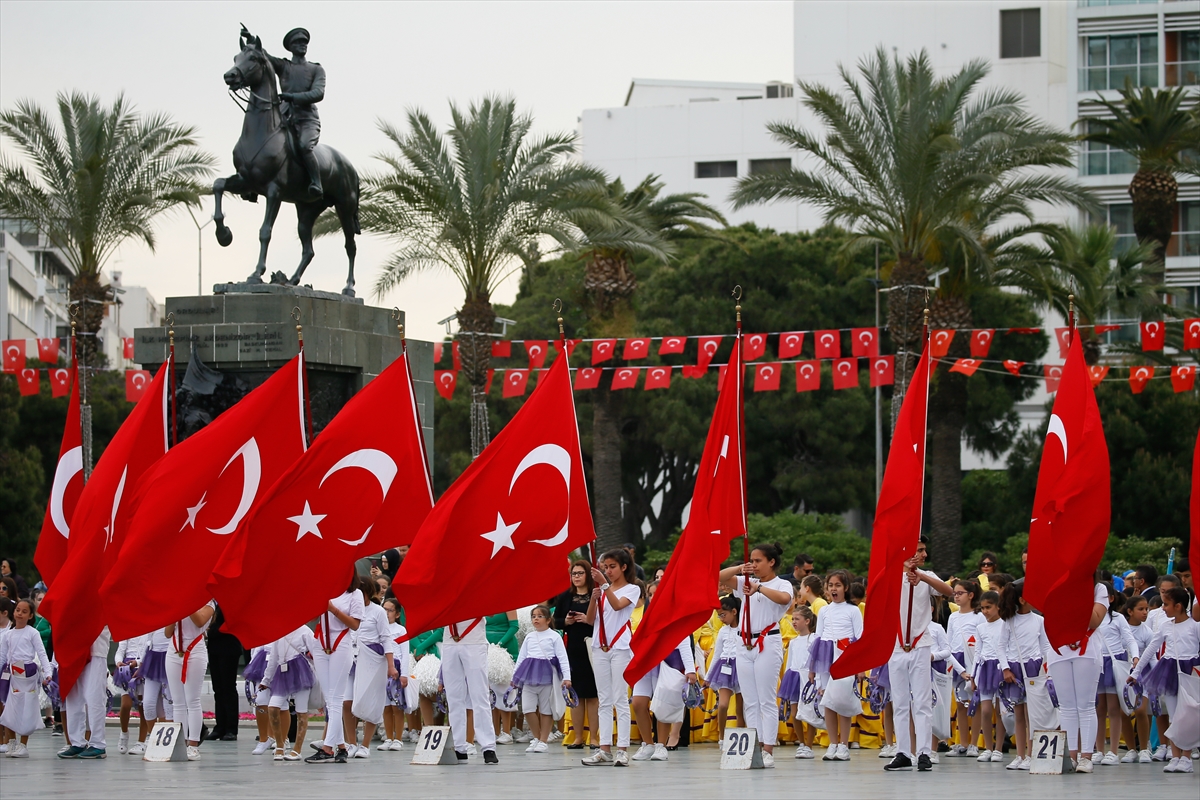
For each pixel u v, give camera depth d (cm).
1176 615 1770
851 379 3881
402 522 1722
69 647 1784
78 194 4162
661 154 8681
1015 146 3875
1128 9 6831
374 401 1720
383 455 1716
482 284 4072
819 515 5375
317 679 1898
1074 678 1695
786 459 6006
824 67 8200
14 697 1903
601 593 1755
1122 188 6769
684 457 6022
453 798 1330
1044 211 6950
